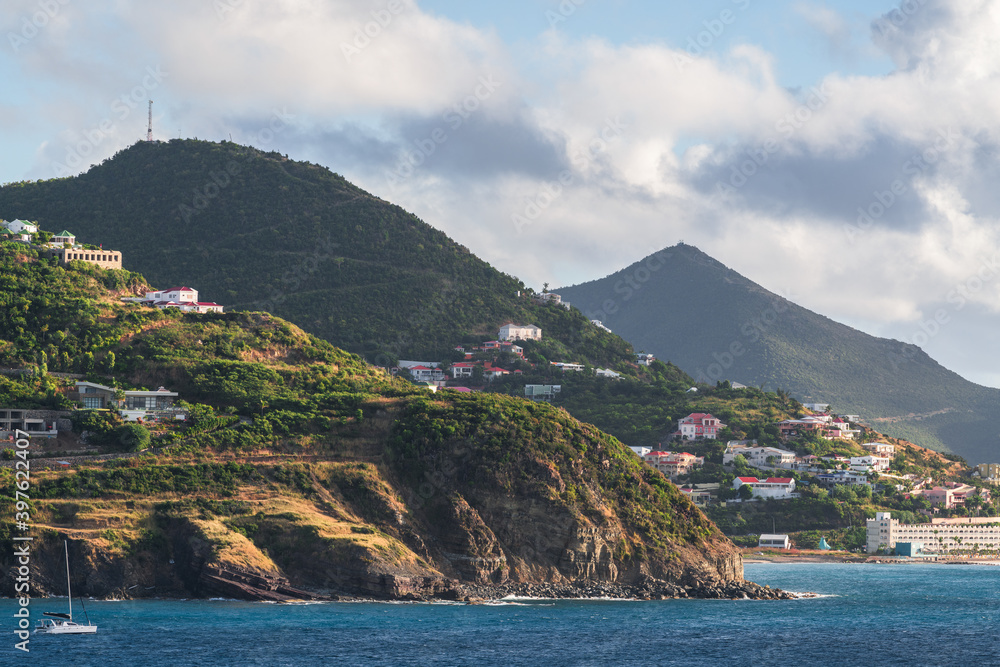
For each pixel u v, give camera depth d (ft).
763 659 563.48
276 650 539.29
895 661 564.30
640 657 556.92
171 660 513.86
